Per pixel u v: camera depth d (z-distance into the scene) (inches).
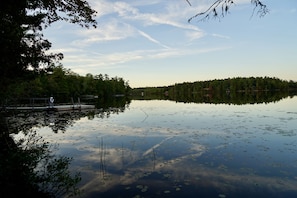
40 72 306.8
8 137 286.8
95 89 3294.8
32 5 279.9
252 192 226.7
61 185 241.6
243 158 329.1
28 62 271.6
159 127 601.9
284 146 388.2
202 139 450.9
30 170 238.5
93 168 296.0
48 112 944.9
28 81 306.7
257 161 315.9
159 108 1270.9
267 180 254.1
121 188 237.8
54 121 723.4
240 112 936.3
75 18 306.3
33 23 286.5
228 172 278.4
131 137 481.1
